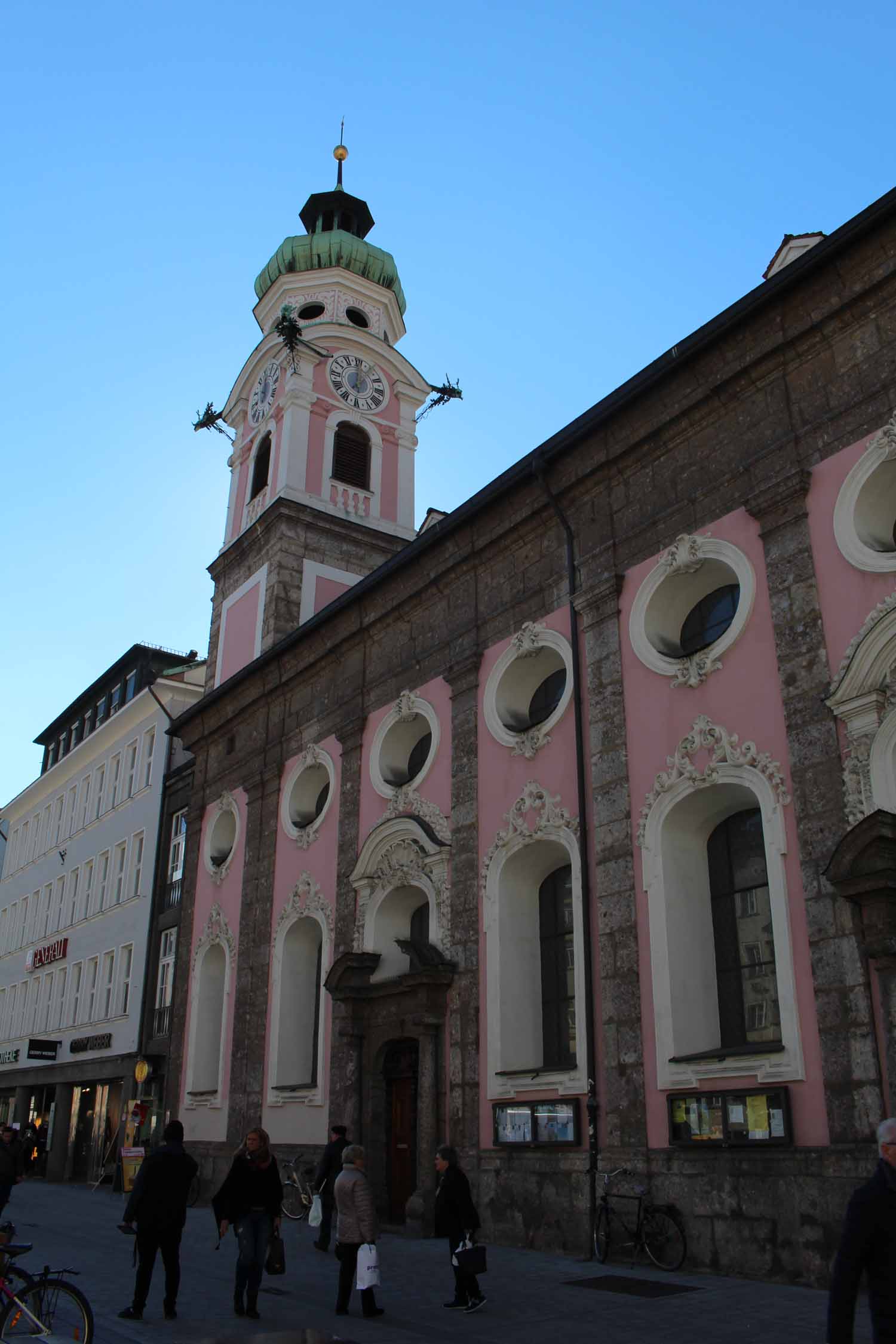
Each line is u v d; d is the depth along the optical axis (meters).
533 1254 14.88
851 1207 5.03
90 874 40.38
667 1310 10.74
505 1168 16.25
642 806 15.51
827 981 12.52
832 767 13.12
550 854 17.56
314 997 23.44
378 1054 19.88
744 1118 12.95
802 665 13.80
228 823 28.06
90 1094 36.16
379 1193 19.12
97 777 41.91
